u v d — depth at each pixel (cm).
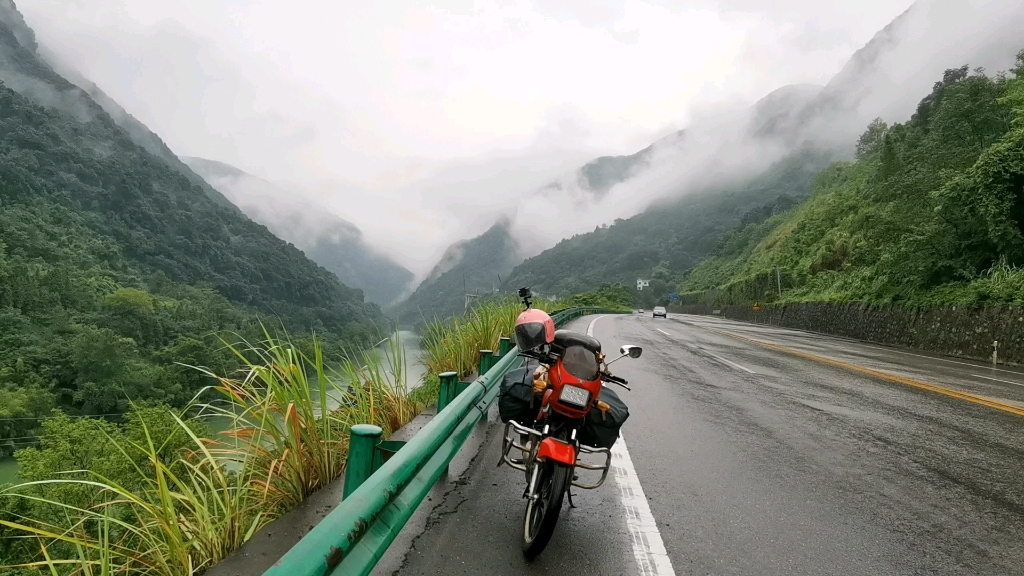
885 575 332
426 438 310
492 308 1218
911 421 777
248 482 339
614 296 10819
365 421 480
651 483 480
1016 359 1966
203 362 5053
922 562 351
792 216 10481
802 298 4725
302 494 369
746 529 390
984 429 745
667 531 380
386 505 250
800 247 6594
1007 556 364
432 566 310
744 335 2545
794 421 749
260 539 309
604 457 548
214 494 312
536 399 380
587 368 351
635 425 691
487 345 973
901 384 1136
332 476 403
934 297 2595
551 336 398
